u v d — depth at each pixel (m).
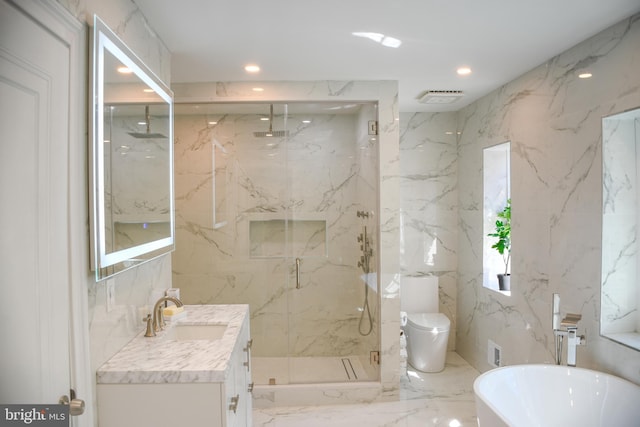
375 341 3.27
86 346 1.39
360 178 3.27
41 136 1.16
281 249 3.34
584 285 2.36
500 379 2.31
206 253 3.33
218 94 3.12
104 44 1.49
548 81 2.68
